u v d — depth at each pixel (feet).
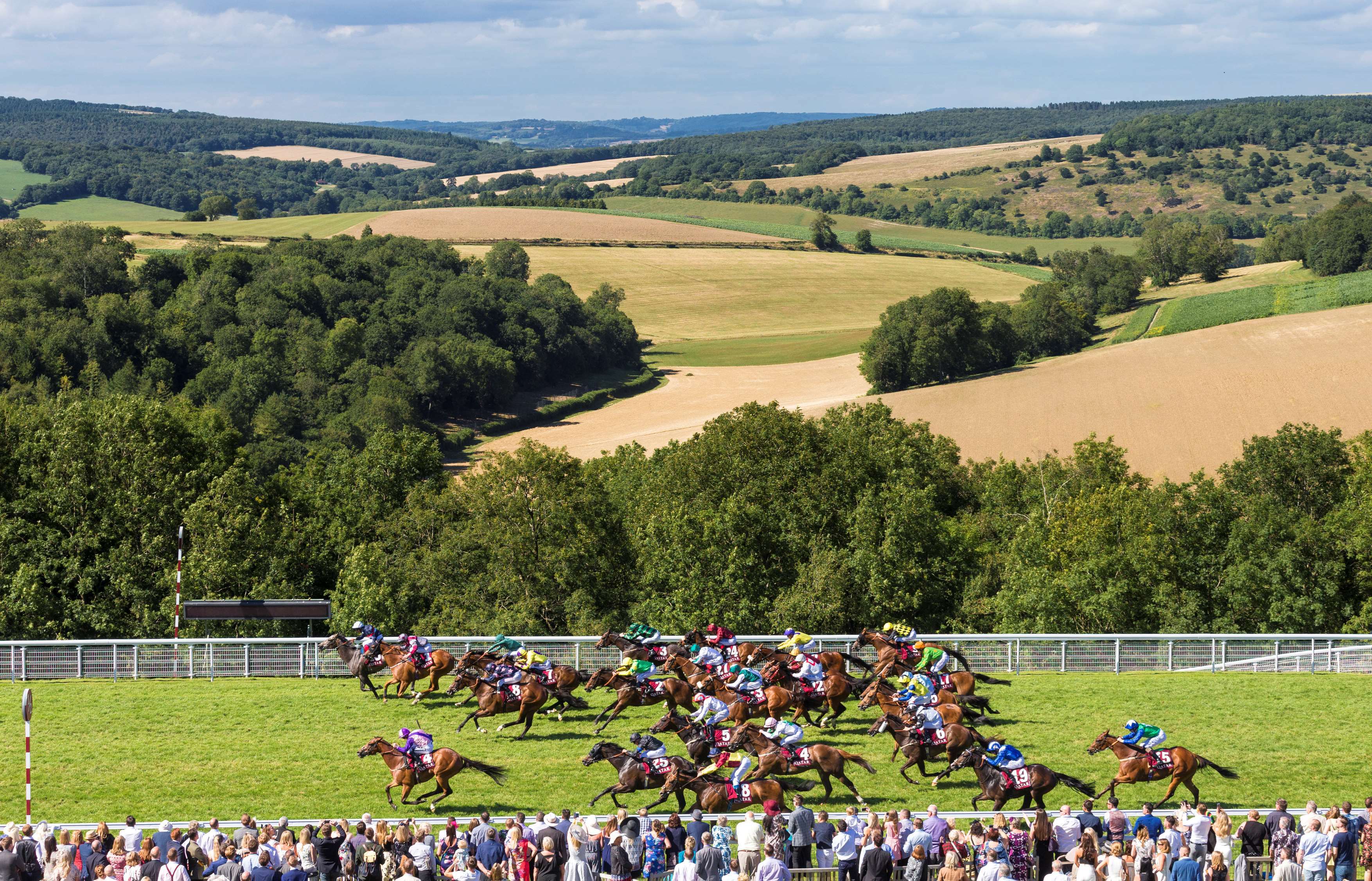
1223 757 102.89
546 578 190.90
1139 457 336.08
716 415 505.66
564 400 552.82
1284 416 350.43
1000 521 228.02
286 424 444.14
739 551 177.99
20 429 200.95
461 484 222.48
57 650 126.62
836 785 96.27
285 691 122.42
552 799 93.97
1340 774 98.84
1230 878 78.23
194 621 170.60
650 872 78.13
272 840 76.18
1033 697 120.57
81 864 72.79
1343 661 130.93
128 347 477.36
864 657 129.18
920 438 254.27
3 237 608.60
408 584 189.06
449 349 515.09
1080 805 93.04
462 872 75.31
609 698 121.90
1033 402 397.39
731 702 103.91
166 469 198.39
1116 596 165.68
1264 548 175.63
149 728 110.22
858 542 178.91
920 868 72.49
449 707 117.29
